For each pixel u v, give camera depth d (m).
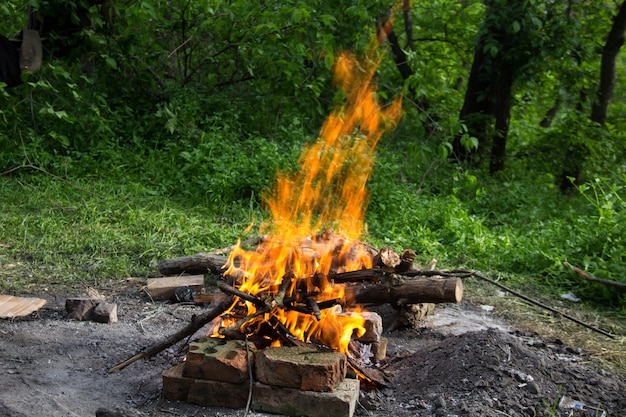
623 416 2.71
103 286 3.92
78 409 2.62
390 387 2.83
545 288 4.29
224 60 6.77
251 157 5.77
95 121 5.82
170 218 4.86
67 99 5.92
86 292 3.82
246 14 6.29
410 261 2.92
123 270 4.11
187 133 6.03
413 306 3.54
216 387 2.62
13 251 4.24
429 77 7.86
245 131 6.41
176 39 6.79
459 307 3.93
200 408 2.62
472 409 2.61
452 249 4.82
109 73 6.36
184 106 6.23
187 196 5.41
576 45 6.95
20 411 2.58
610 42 7.18
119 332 3.32
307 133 6.86
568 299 4.14
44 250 4.27
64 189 5.25
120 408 2.52
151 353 2.92
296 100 6.73
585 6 7.41
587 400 2.76
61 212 4.88
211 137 5.91
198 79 6.92
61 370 2.92
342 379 2.68
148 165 5.77
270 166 5.50
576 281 4.36
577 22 6.86
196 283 3.82
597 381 2.88
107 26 5.82
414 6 8.06
